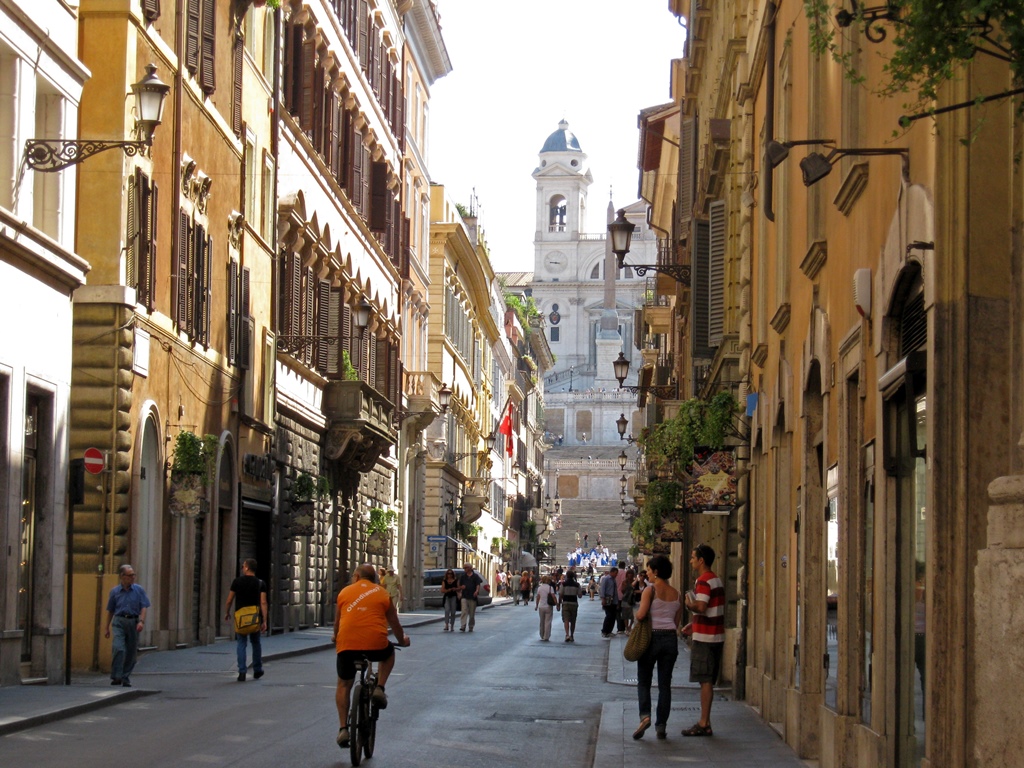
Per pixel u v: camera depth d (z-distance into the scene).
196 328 30.38
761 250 21.66
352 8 47.12
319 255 42.97
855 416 12.98
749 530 22.44
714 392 30.44
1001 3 6.71
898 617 10.88
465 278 81.38
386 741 15.69
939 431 8.72
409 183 61.56
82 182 25.23
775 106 20.14
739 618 22.25
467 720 18.17
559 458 163.12
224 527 33.28
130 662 21.55
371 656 13.95
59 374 22.16
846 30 13.02
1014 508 7.06
